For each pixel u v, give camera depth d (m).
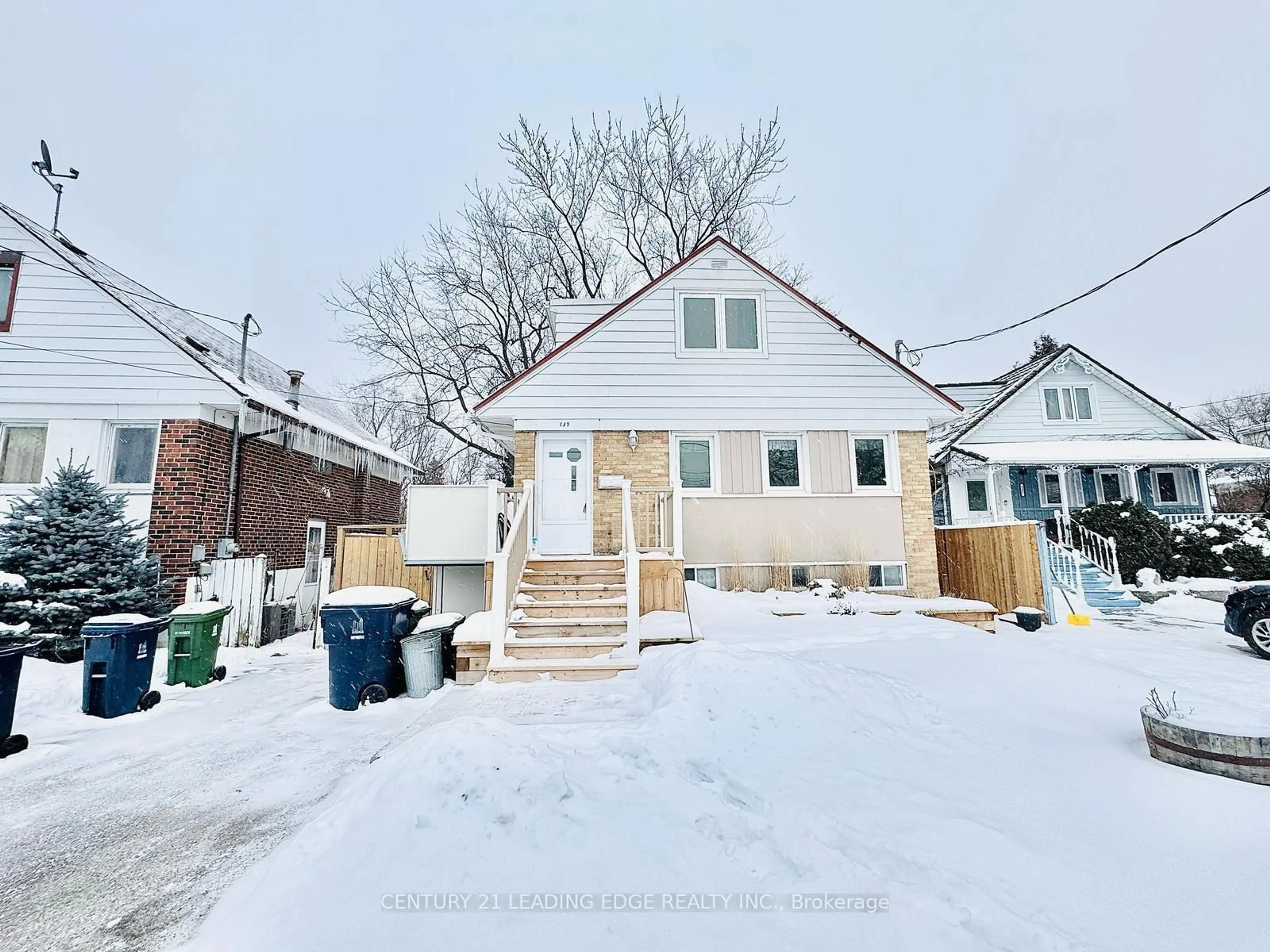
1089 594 12.91
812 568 10.59
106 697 6.04
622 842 2.77
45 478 10.13
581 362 10.86
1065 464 16.59
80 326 10.51
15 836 3.55
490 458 26.33
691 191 21.70
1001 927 2.19
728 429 10.88
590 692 5.76
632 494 10.55
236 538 11.07
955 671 5.52
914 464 11.01
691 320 11.16
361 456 16.39
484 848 2.73
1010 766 3.63
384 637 6.48
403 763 3.40
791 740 3.97
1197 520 16.14
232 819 3.75
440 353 20.97
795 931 2.20
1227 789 3.17
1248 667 7.02
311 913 2.38
